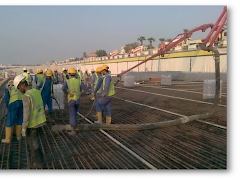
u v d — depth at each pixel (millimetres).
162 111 9492
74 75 6430
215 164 4613
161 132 6672
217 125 7152
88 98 14078
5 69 78438
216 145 5590
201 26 12766
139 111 9609
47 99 8312
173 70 32344
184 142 5840
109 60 49062
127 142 5887
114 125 6875
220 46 24609
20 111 5930
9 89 6125
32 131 4262
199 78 25984
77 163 4707
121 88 19750
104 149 5434
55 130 6770
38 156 4371
